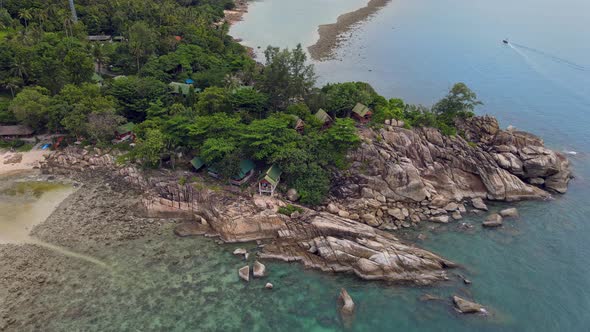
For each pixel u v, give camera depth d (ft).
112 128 274.36
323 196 239.50
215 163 236.02
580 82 451.94
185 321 168.45
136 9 499.51
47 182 255.09
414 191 245.24
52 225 219.20
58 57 346.13
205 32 473.67
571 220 238.68
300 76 300.61
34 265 192.44
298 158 236.43
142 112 306.35
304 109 278.05
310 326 168.04
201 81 361.10
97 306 173.58
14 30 402.11
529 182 272.31
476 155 267.59
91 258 199.00
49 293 178.40
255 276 191.72
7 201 236.22
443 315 173.37
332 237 206.28
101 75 384.06
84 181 256.73
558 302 181.37
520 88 433.48
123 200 240.94
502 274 196.65
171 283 186.91
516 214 241.76
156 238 215.10
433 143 274.16
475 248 214.48
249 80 373.61
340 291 185.37
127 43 400.26
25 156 278.87
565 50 552.41
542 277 195.52
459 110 293.43
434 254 202.90
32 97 282.77
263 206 223.51
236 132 244.22
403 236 222.89
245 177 242.17
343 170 248.73
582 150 320.91
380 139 261.65
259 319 170.71
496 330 167.43
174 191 232.53
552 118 371.15
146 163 253.03
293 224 217.36
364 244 202.28
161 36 438.40
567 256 210.18
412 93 407.64
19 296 176.04
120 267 194.49
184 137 254.47
